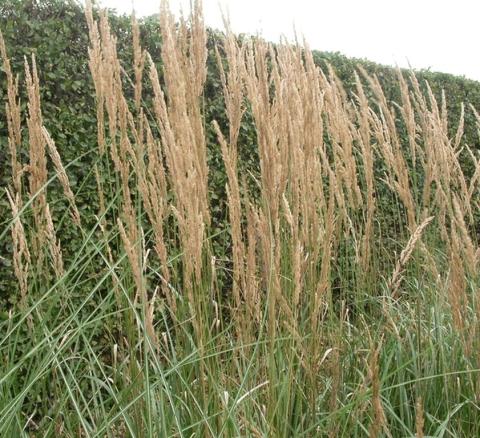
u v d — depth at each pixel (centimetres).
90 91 509
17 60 476
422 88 802
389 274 382
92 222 496
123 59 534
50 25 493
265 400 267
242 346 240
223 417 235
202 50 286
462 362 312
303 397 264
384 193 656
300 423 251
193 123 279
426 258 333
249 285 257
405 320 360
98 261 469
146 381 214
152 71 270
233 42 303
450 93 832
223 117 584
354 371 310
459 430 280
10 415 222
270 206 243
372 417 254
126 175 282
